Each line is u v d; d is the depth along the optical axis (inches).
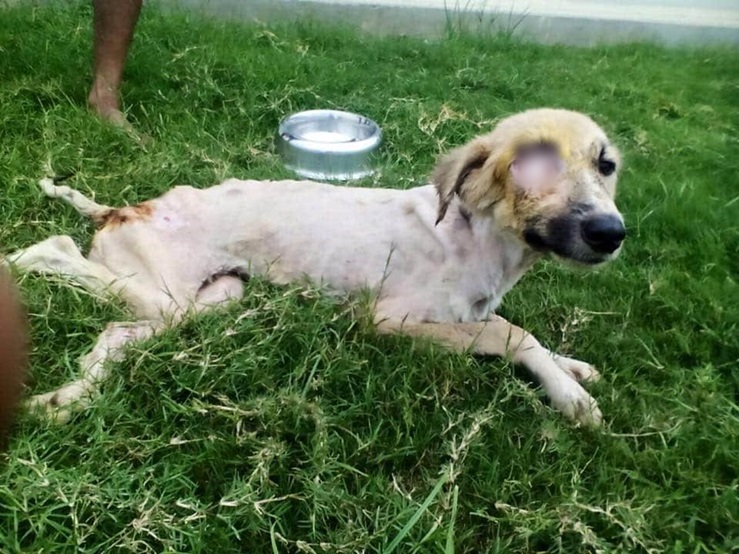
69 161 34.4
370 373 23.7
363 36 57.8
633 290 30.7
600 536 20.3
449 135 42.0
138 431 21.8
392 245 26.6
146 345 23.9
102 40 38.8
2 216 30.3
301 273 26.9
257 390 23.4
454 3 62.8
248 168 36.9
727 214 37.1
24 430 20.6
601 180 23.7
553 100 48.9
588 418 23.6
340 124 40.8
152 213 26.9
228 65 45.6
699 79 56.8
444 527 19.6
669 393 25.7
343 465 20.9
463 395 24.1
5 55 43.5
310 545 19.0
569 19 64.1
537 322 28.7
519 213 23.9
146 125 39.4
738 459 22.8
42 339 24.5
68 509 19.3
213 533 18.9
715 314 29.4
